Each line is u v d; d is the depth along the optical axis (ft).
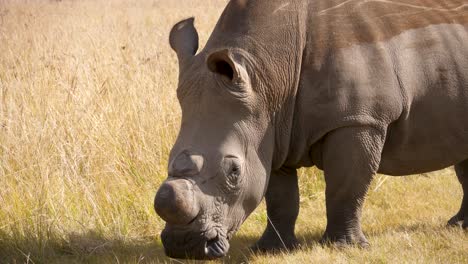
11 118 71.41
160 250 61.31
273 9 52.95
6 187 64.08
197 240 47.26
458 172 66.49
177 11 181.37
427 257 56.03
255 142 50.83
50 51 98.94
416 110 56.54
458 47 57.52
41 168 65.82
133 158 72.59
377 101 53.88
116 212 66.03
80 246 60.13
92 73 84.33
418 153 58.39
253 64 51.11
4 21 127.13
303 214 73.00
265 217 70.79
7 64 90.74
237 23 52.47
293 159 55.36
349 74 53.26
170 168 47.78
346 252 56.18
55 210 63.36
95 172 68.39
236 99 49.26
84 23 142.00
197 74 50.31
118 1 228.63
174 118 78.28
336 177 55.11
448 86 56.95
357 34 54.44
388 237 61.31
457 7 59.26
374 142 54.44
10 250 58.80
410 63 55.57
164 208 45.60
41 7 175.73
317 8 54.70
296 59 53.06
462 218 65.77
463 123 58.08
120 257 59.06
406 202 74.84
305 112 53.67
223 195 48.47
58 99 77.30
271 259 56.80
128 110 77.41
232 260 58.70
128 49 97.91
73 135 71.36
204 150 48.29
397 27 55.88
